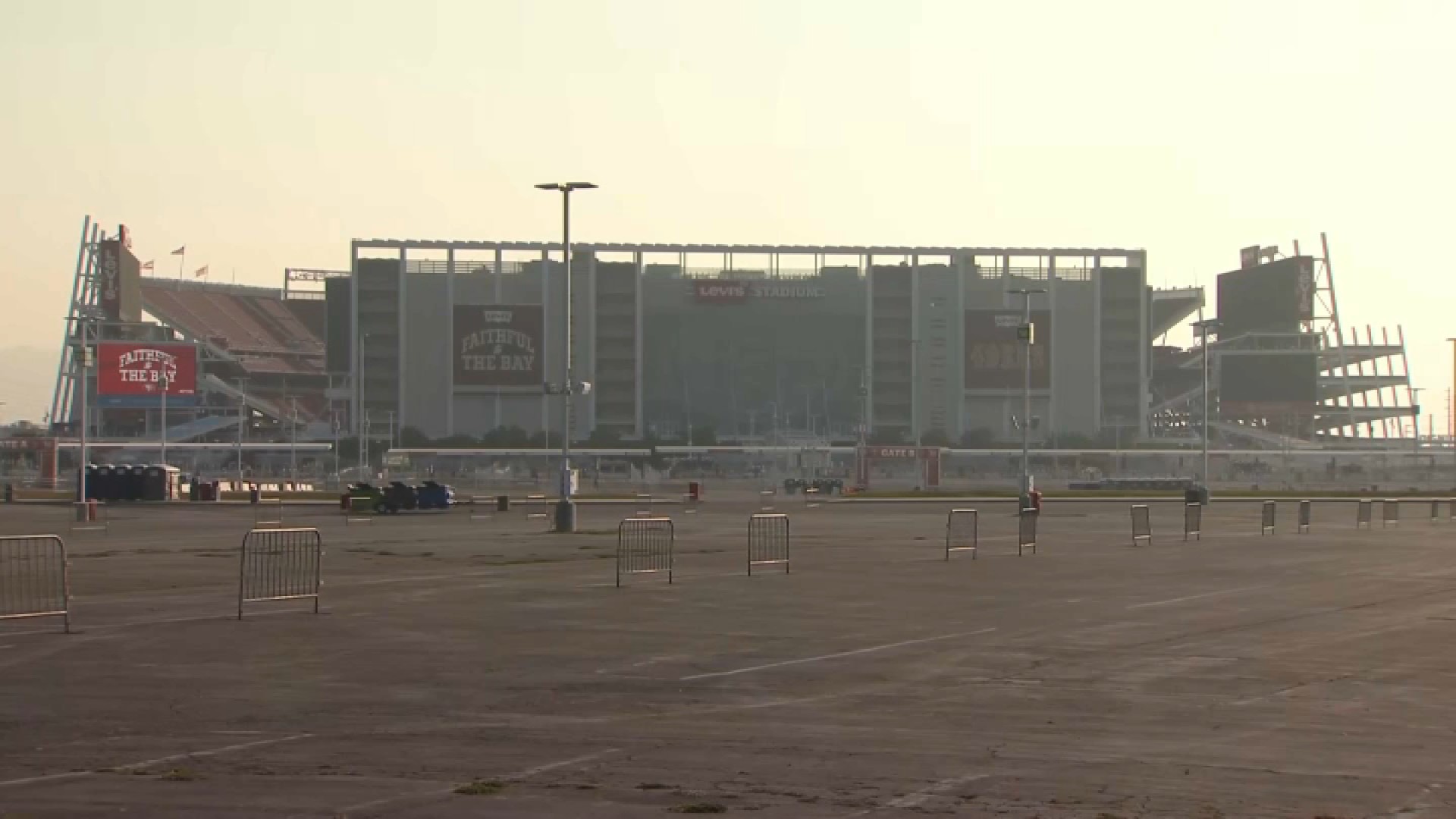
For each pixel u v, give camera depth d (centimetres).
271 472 19375
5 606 2802
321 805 1177
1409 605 2980
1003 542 5147
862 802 1200
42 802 1189
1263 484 17050
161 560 4100
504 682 1908
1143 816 1152
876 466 18175
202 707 1697
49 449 14788
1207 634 2472
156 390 17400
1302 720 1634
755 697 1795
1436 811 1176
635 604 2928
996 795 1227
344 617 2670
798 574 3688
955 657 2164
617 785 1266
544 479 17700
